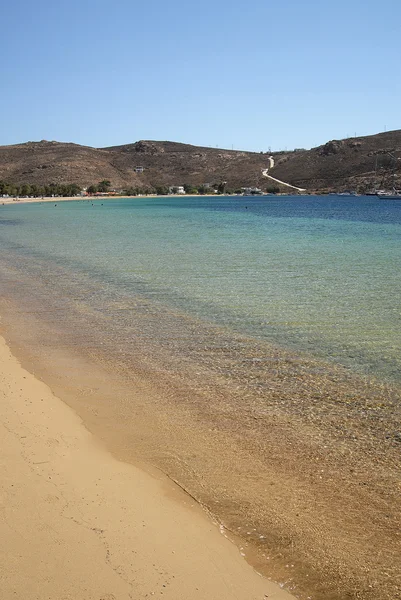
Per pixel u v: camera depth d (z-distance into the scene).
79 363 10.66
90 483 5.93
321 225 54.50
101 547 4.74
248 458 6.77
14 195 164.62
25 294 17.95
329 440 7.26
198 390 9.15
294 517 5.51
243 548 5.00
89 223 59.09
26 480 5.83
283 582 4.57
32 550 4.62
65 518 5.14
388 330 12.83
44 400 8.55
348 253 29.12
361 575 4.68
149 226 53.84
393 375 9.79
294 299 16.59
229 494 5.93
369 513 5.58
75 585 4.23
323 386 9.28
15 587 4.17
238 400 8.69
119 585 4.28
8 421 7.50
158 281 20.19
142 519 5.28
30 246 34.31
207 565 4.67
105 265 24.84
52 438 7.06
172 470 6.45
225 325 13.50
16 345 11.93
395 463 6.62
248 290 18.16
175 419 7.97
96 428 7.64
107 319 14.30
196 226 53.66
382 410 8.24
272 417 8.02
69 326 13.58
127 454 6.85
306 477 6.30
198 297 17.05
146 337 12.51
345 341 11.96
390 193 166.25
